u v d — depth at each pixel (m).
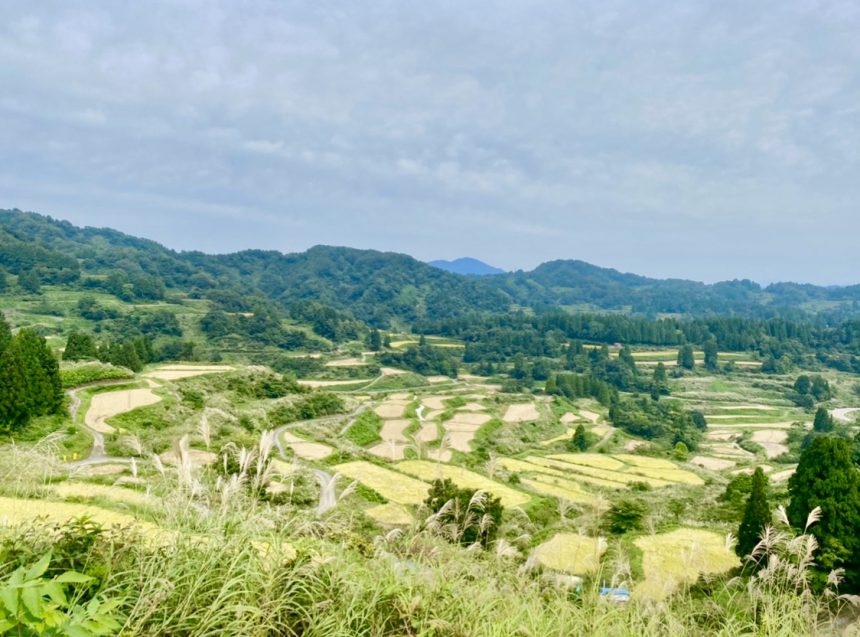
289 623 5.68
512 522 29.95
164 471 6.63
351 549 7.55
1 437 38.78
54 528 6.11
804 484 28.66
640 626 7.34
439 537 8.52
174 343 163.50
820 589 18.20
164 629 4.75
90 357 87.88
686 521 40.00
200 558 5.55
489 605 6.82
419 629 6.14
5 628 3.16
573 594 8.18
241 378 89.00
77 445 46.91
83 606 3.91
